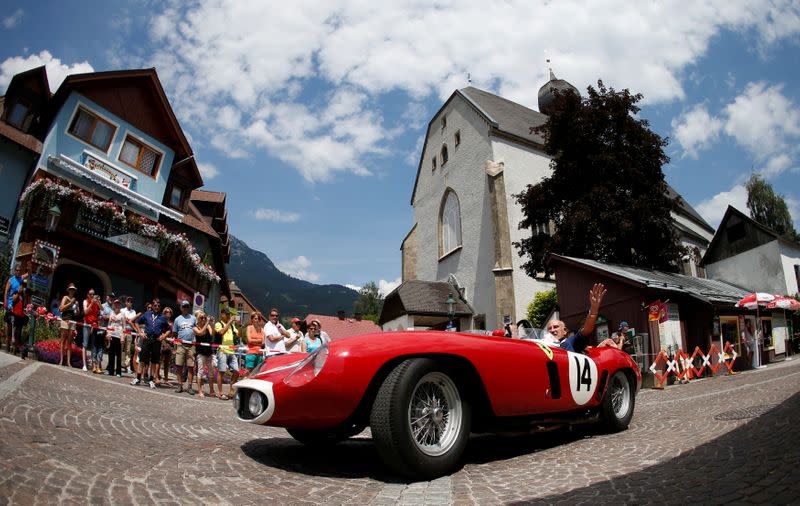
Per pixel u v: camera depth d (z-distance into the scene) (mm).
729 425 4980
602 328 16891
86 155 16453
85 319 10047
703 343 16172
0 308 11125
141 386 9203
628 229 20391
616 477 3236
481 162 30062
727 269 29000
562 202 23484
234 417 6492
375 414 3287
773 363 19531
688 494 2693
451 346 3674
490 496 2918
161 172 19125
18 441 3311
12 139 15945
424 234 36719
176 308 20406
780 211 43062
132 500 2512
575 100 22875
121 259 16984
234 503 2660
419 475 3326
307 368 3498
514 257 27578
